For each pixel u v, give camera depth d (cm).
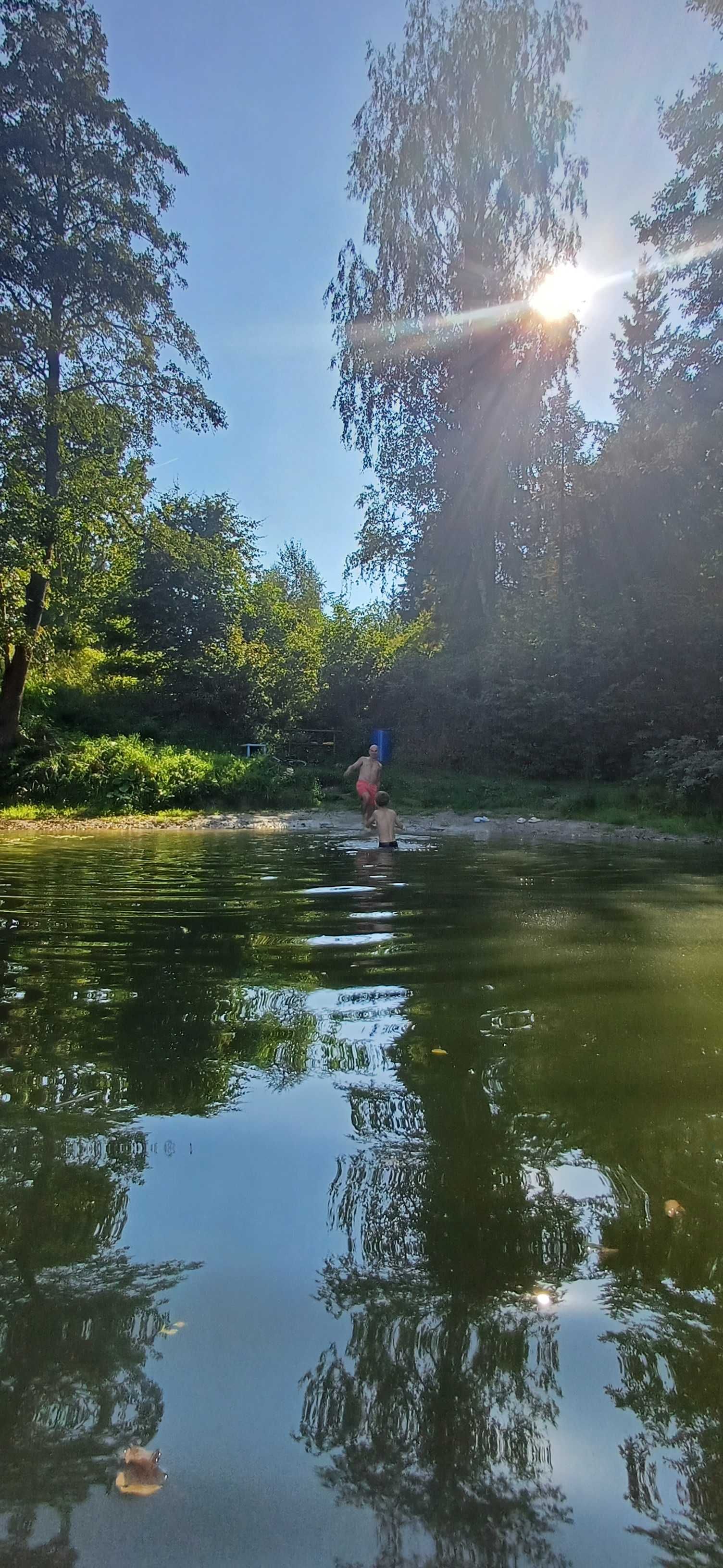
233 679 2478
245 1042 258
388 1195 170
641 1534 99
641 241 1631
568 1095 218
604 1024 275
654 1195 171
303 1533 98
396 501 2530
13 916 478
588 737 1847
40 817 1435
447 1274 146
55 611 1953
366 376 2203
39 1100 215
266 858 829
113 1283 142
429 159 1997
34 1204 166
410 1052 250
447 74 1927
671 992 313
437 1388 121
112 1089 222
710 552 1594
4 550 1551
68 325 1764
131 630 2728
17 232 1628
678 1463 109
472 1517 101
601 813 1462
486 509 2206
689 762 1411
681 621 1605
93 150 1708
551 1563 94
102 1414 116
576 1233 158
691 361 1562
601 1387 121
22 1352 127
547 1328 133
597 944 398
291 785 1797
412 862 798
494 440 2109
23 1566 94
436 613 2452
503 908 509
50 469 1759
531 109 1923
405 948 390
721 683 1580
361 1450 110
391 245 2059
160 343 1883
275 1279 144
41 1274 145
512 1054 247
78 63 1681
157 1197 169
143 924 454
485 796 1712
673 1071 234
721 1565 94
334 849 934
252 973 342
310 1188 173
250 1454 110
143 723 2423
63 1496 104
